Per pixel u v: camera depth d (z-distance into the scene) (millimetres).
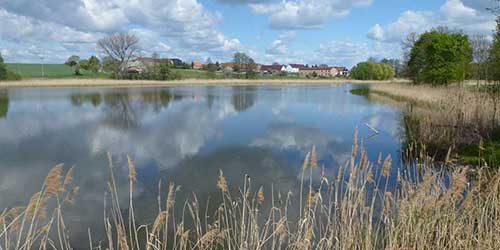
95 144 15406
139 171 11492
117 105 31469
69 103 32750
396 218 6023
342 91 54781
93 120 22391
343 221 5668
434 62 37125
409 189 6070
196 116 24500
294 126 20297
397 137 16672
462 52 35375
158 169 11680
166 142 15844
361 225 5617
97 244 6727
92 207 8508
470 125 14180
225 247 5961
